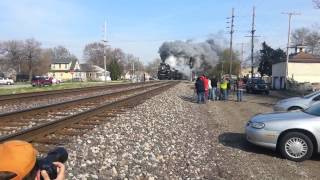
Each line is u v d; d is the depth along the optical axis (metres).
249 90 52.56
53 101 24.84
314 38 97.75
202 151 11.04
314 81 78.75
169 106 24.56
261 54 114.25
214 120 18.83
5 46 138.88
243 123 17.98
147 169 8.59
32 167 2.07
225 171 9.01
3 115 14.31
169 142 12.00
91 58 182.12
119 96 31.86
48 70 146.75
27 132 10.91
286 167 9.94
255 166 9.80
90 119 15.88
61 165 2.40
